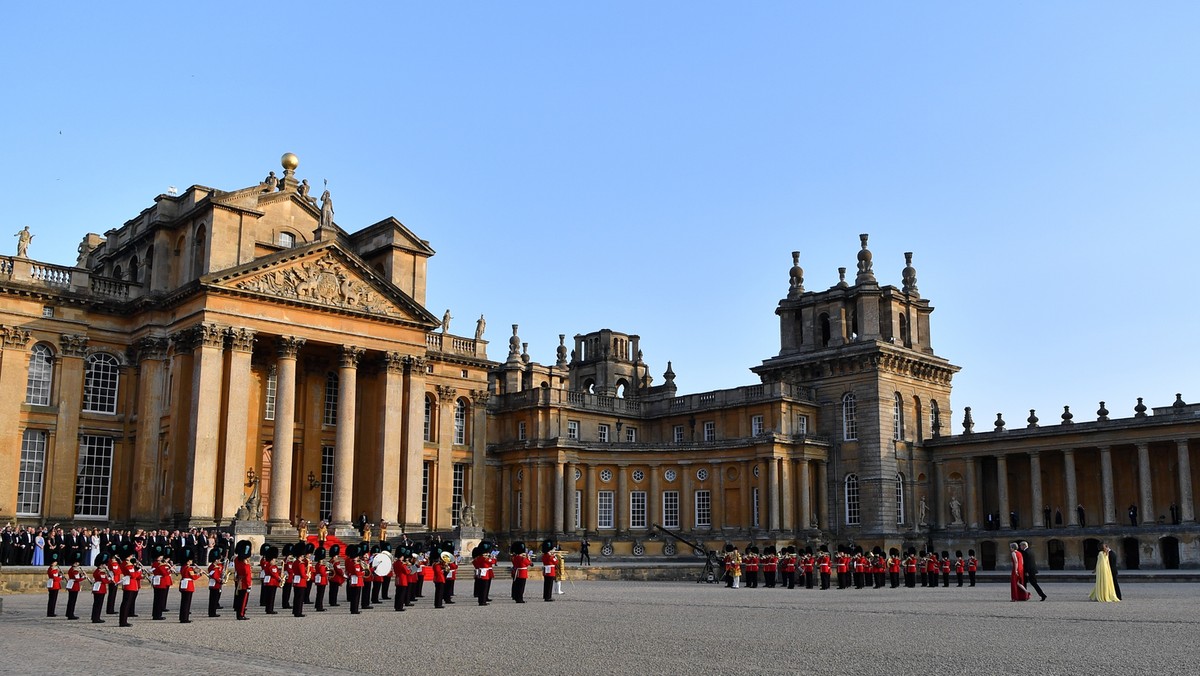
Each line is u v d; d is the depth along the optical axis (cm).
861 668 1894
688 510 8744
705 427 9288
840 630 2667
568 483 8650
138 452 6188
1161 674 1808
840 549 5391
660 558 8288
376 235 7344
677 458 8850
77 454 6175
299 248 6250
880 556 5403
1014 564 4009
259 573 5122
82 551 4897
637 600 3997
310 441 6738
